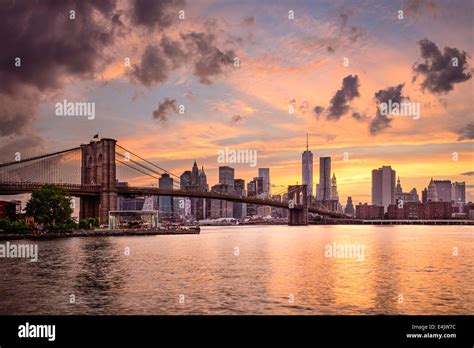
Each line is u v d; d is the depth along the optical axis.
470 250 111.25
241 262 82.12
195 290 53.28
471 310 45.09
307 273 67.38
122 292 51.97
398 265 78.19
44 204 159.62
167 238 164.25
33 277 62.44
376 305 46.69
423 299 49.34
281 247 120.81
